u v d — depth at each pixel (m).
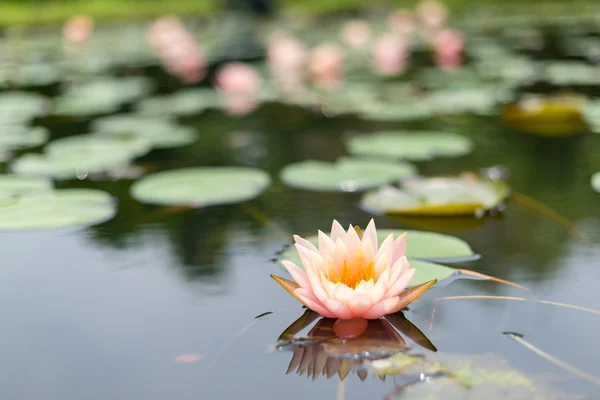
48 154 2.77
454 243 2.31
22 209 2.46
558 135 2.84
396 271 2.15
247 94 3.46
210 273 2.28
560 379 1.83
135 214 2.46
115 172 2.68
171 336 2.16
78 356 2.14
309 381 1.90
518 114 2.96
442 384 1.79
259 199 2.52
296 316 2.18
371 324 2.16
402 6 9.87
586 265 2.27
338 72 3.99
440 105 3.18
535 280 2.23
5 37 6.50
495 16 8.29
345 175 2.61
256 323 2.18
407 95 3.32
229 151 2.81
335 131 2.96
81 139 2.88
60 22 7.86
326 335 2.15
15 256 2.33
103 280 2.27
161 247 2.35
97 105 3.29
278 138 2.91
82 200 2.49
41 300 2.23
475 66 4.14
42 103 3.28
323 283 2.15
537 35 5.68
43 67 4.51
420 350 2.03
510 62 4.19
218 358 2.08
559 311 2.18
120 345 2.15
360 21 7.99
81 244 2.36
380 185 2.56
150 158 2.77
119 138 2.88
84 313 2.21
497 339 2.10
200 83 3.93
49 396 1.91
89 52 5.43
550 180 2.55
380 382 1.87
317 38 5.98
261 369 1.99
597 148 2.72
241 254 2.32
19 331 2.18
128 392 1.92
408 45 5.80
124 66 4.67
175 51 4.65
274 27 7.34
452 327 2.15
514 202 2.47
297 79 3.90
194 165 2.71
